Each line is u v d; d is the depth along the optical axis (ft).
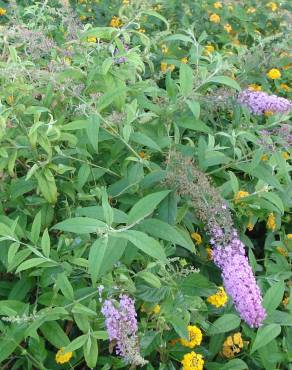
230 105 2.68
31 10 3.39
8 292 2.13
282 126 2.47
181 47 4.33
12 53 2.41
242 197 2.39
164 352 2.02
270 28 5.09
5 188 2.25
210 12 4.85
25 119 2.35
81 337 1.74
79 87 2.32
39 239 2.10
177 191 1.99
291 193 2.56
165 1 4.63
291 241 2.60
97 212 1.77
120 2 4.90
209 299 2.10
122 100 2.26
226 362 2.14
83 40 2.52
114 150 2.27
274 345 1.99
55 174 2.29
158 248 1.59
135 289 1.83
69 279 2.02
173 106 2.41
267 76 3.84
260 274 2.57
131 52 2.51
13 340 1.81
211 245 2.49
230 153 2.64
